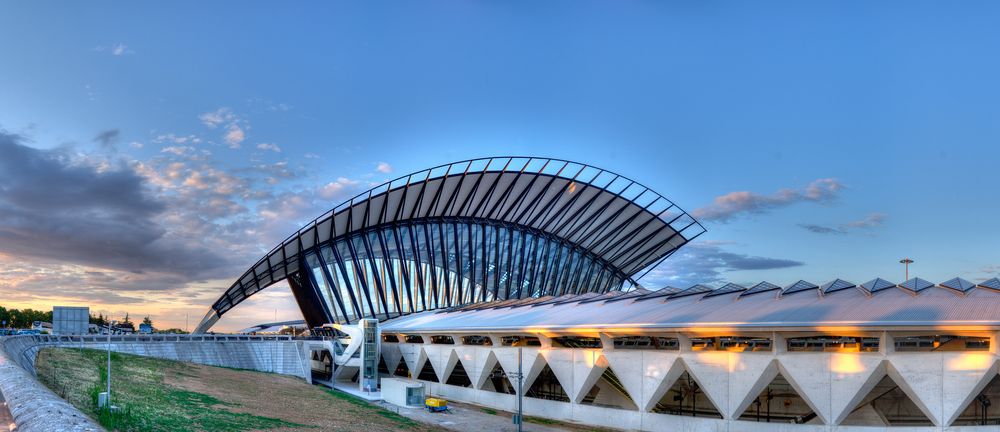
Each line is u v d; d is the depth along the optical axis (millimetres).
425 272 103500
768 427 46875
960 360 42031
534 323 62094
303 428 42031
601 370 56875
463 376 76188
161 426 34562
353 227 99250
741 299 54812
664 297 61781
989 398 46625
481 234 110500
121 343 65625
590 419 56094
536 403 60781
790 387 51688
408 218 104000
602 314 59531
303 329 105375
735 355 48312
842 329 43750
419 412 59812
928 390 42688
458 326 70562
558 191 111250
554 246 119625
